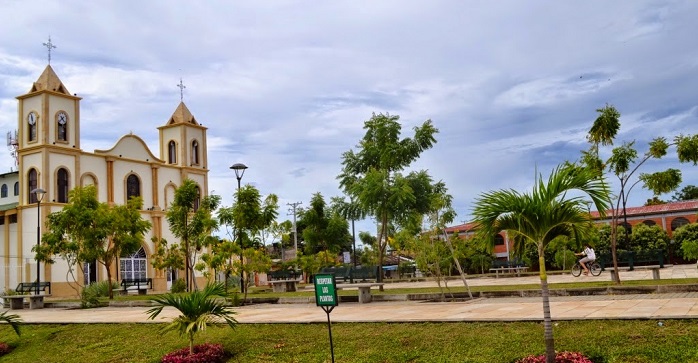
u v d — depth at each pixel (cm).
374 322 1302
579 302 1462
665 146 1866
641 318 1046
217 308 1256
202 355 1195
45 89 4322
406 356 1059
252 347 1252
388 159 2611
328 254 4681
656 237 4534
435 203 1972
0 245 4488
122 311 2142
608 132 1911
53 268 4200
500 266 4294
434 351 1062
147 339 1409
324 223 4722
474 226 998
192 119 5575
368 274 3247
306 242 4759
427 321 1244
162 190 5103
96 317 1881
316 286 1054
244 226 2384
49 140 4328
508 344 1026
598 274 2745
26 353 1466
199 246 3172
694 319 999
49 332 1617
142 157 4978
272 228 2541
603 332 1007
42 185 4256
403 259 5206
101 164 4662
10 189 5147
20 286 4031
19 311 2584
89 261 2886
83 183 4522
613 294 1634
